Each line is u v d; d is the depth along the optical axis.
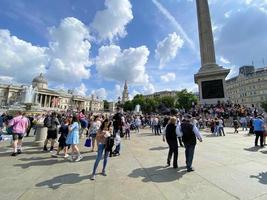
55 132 10.33
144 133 20.27
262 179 5.53
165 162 7.60
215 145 11.27
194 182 5.35
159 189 4.91
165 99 107.88
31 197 4.51
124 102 136.75
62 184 5.32
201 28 32.19
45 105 103.31
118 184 5.29
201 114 26.41
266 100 76.69
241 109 24.55
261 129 10.69
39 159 8.25
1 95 99.31
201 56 32.00
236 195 4.49
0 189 4.98
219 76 28.83
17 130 9.14
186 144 6.52
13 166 7.13
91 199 4.38
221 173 6.08
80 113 15.92
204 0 32.53
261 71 85.69
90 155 9.16
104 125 6.23
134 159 8.15
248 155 8.55
